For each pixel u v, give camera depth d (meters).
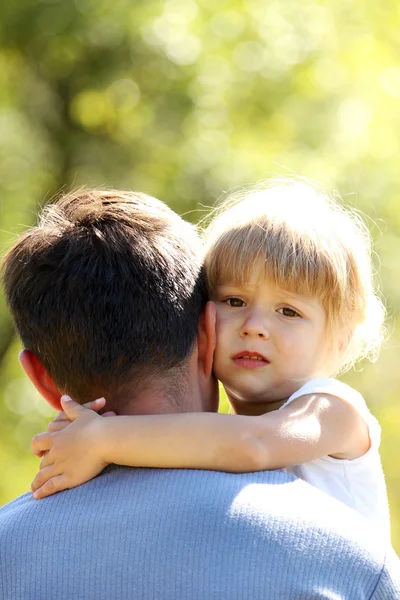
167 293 2.65
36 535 2.44
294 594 2.26
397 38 13.25
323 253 3.32
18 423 11.64
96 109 12.77
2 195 12.20
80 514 2.43
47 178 12.83
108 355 2.61
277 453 2.73
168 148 12.49
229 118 12.72
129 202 2.81
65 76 12.72
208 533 2.31
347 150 12.62
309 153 12.47
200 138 12.40
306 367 3.30
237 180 11.87
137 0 12.29
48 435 2.63
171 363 2.66
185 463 2.52
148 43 12.29
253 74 12.66
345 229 3.52
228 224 3.42
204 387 2.84
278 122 12.83
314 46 12.80
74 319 2.61
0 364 12.09
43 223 2.78
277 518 2.35
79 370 2.64
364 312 3.57
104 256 2.64
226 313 3.29
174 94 12.52
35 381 2.78
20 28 12.25
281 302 3.28
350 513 2.46
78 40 12.34
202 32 12.44
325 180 11.77
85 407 2.62
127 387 2.64
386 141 12.71
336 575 2.31
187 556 2.29
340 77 12.92
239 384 3.27
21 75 12.63
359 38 13.01
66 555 2.37
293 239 3.29
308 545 2.32
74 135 12.91
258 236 3.29
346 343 3.49
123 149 12.93
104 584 2.31
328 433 3.00
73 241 2.68
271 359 3.25
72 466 2.53
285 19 12.75
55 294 2.63
